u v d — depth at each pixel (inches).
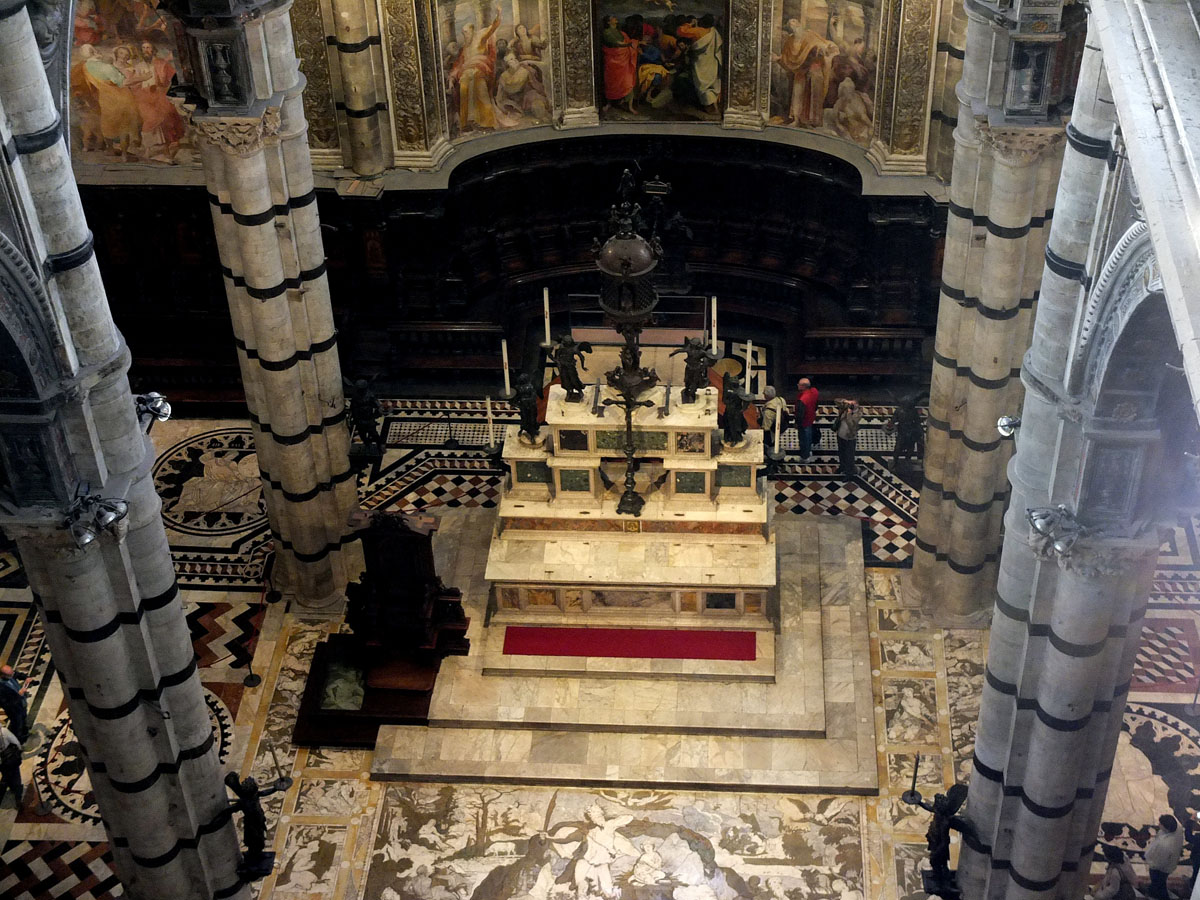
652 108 1314.0
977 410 958.4
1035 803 749.9
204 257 1300.4
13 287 597.9
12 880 914.1
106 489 672.4
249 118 874.8
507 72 1285.7
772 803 950.4
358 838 938.1
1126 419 629.3
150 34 1213.7
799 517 1148.5
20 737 984.9
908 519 1160.2
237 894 850.1
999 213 887.1
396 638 1007.6
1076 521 660.1
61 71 614.2
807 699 994.1
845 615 1060.5
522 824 941.8
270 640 1064.2
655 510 1025.5
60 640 722.2
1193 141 482.6
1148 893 882.8
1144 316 578.9
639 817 942.4
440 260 1304.1
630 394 954.7
